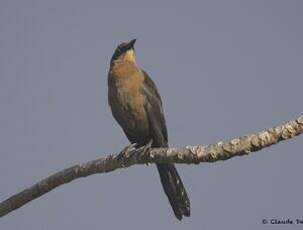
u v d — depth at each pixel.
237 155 9.26
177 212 12.30
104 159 11.29
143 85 13.44
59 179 11.60
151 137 13.53
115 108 13.59
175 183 12.23
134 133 13.61
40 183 11.76
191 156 9.76
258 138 9.08
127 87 13.35
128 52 13.86
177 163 10.13
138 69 13.79
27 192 11.83
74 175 11.52
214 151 9.44
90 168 11.39
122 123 13.63
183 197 12.23
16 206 11.96
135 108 13.29
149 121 13.37
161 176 12.33
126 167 11.23
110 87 13.63
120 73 13.53
